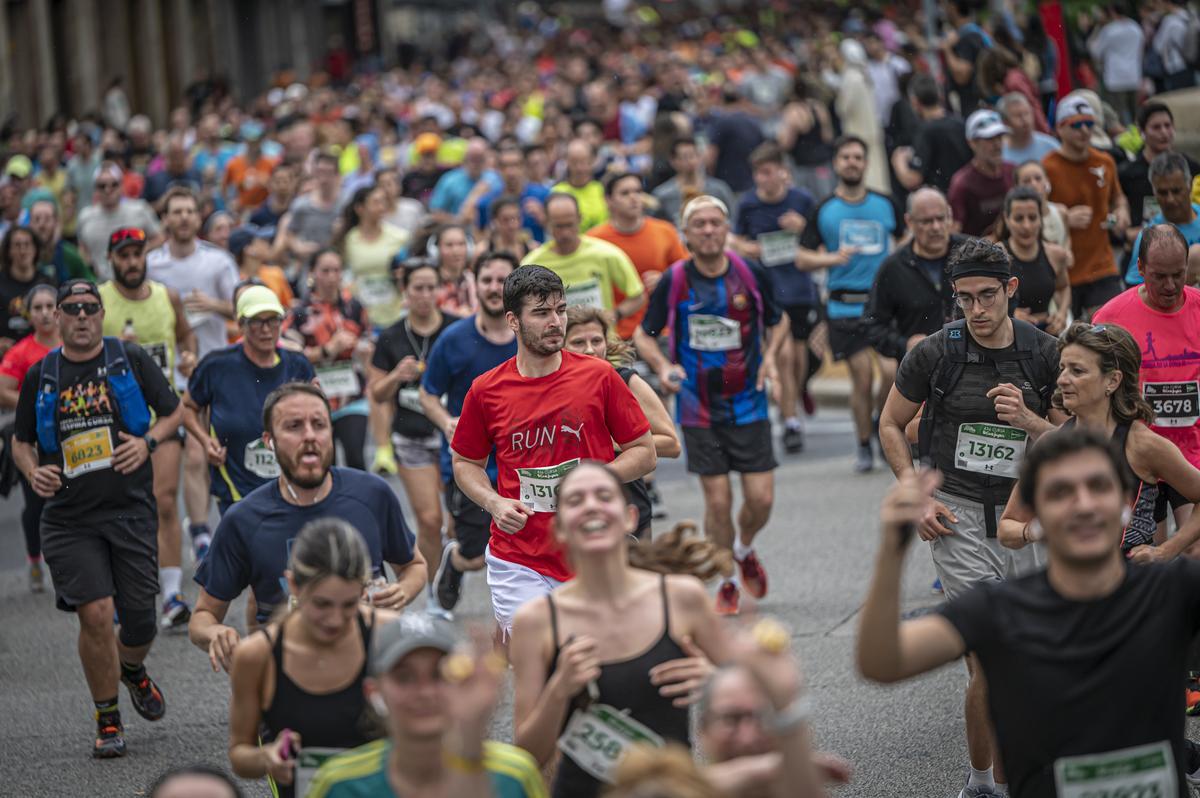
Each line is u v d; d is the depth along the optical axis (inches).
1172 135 1283.2
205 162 2888.8
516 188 1711.4
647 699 502.6
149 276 1277.1
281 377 971.3
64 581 830.5
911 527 439.2
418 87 4694.9
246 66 5364.2
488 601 1107.9
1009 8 2153.1
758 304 1017.5
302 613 510.3
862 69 2394.2
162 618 1107.9
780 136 2400.3
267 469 968.3
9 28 3587.6
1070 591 447.8
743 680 410.0
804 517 1285.7
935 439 729.6
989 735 673.6
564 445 724.7
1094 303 1270.9
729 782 406.9
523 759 447.5
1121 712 442.3
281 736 517.3
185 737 858.8
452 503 1011.9
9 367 1060.5
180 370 1133.7
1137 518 681.0
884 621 440.1
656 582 512.7
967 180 1327.5
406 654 436.1
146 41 4335.6
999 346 714.2
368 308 1519.4
